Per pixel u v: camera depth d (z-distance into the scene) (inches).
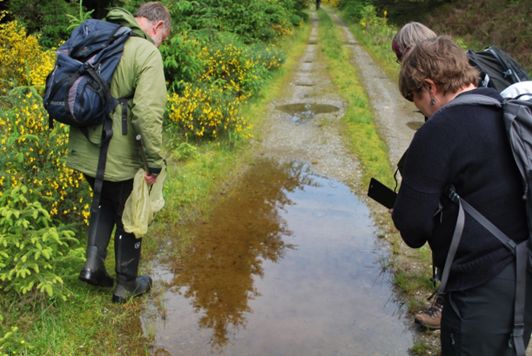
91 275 112.1
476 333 63.8
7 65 254.8
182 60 283.3
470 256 63.5
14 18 385.4
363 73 516.4
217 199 194.1
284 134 289.9
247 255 151.6
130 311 118.9
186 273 139.8
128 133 107.0
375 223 176.6
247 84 358.3
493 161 61.9
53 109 100.7
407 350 110.6
